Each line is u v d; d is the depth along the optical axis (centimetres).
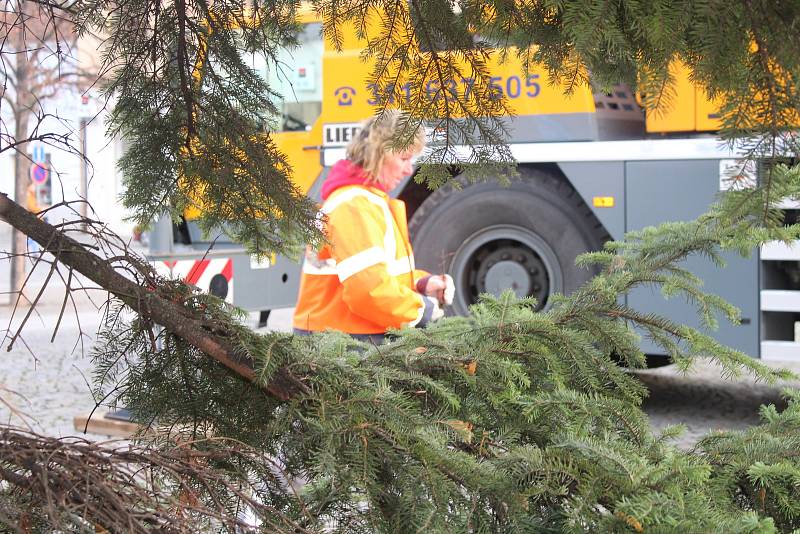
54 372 1241
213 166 360
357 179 612
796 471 341
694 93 1000
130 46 359
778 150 273
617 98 1080
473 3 322
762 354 975
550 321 404
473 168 360
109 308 337
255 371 323
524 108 1059
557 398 359
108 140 368
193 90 359
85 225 323
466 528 299
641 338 426
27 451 252
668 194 1024
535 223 1108
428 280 673
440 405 360
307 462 324
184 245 1112
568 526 300
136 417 344
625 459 317
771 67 264
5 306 1756
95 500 252
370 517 300
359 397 325
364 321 623
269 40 365
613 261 452
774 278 979
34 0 348
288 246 389
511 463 321
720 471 366
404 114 355
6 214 311
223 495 299
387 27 340
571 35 285
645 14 274
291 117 1167
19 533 237
